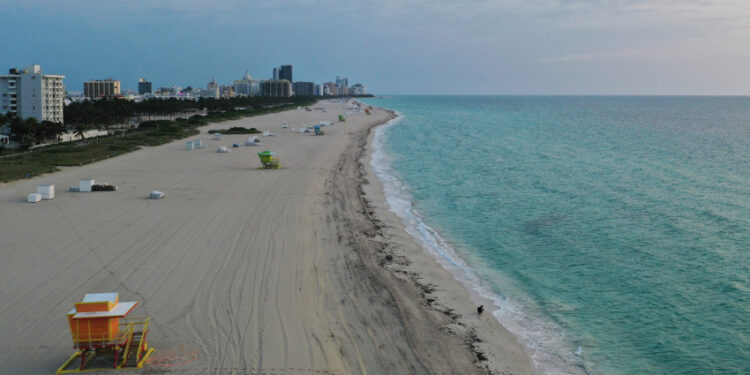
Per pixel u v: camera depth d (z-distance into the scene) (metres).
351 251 36.84
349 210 48.94
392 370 21.42
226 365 21.08
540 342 24.81
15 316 25.27
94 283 29.62
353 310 27.11
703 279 32.72
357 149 99.06
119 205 49.41
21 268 32.03
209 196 53.84
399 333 24.84
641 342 24.92
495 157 90.56
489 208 51.59
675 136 135.00
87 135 116.31
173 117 197.62
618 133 144.25
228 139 112.38
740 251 38.03
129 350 21.58
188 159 81.56
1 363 20.89
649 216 48.47
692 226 44.88
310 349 22.67
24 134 97.75
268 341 23.23
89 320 20.41
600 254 37.62
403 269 33.81
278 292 28.92
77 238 38.53
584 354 23.81
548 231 43.47
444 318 26.84
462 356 23.05
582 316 27.66
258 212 47.06
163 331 23.88
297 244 37.81
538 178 69.19
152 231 40.47
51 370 20.50
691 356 23.61
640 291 30.94
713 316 27.55
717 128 163.62
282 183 61.62
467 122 191.75
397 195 57.19
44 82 135.38
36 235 39.28
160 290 28.75
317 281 30.88
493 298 29.89
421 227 44.25
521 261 36.19
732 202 54.47
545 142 118.06
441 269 34.25
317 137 120.31
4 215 45.38
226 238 38.81
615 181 67.25
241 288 29.34
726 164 83.50
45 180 62.69
